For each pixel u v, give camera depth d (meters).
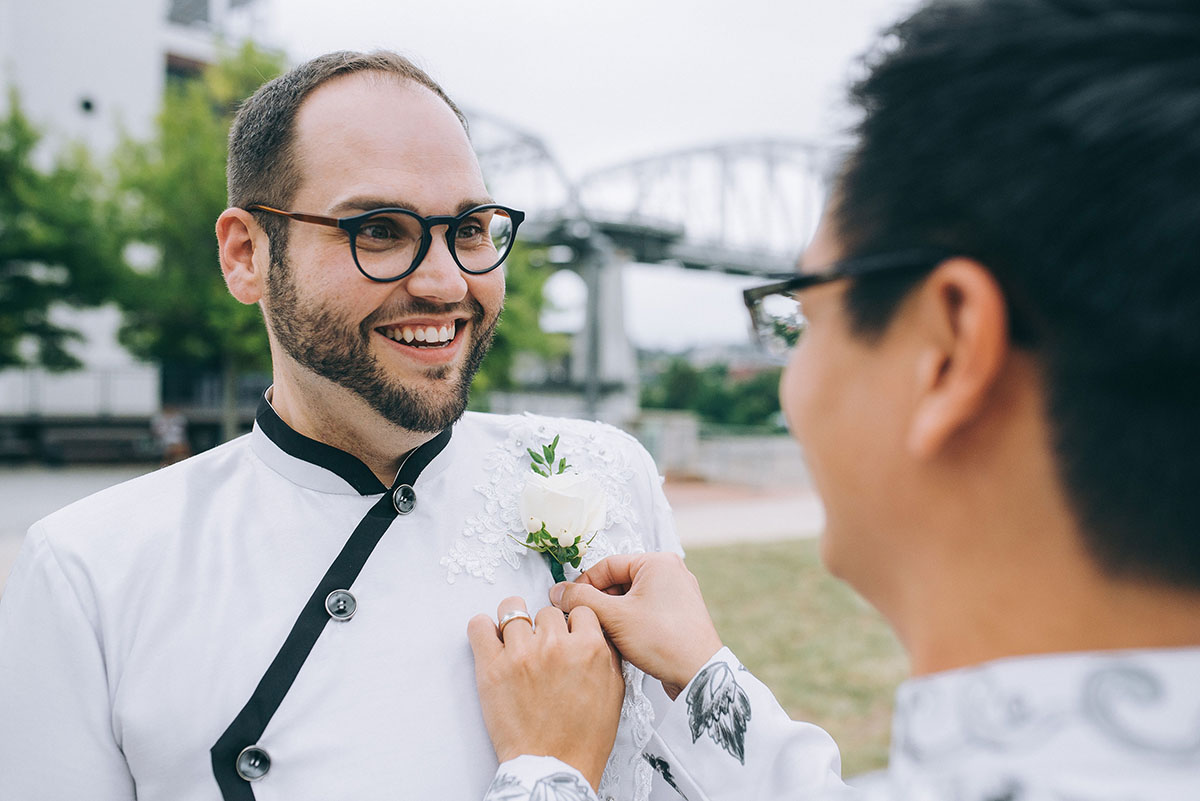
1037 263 0.42
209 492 1.17
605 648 1.05
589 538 1.23
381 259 1.07
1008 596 0.48
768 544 9.55
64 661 1.01
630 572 1.21
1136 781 0.40
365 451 1.21
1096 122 0.40
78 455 17.08
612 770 1.16
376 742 1.02
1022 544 0.47
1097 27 0.42
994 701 0.45
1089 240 0.40
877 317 0.51
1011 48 0.44
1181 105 0.39
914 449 0.48
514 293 19.64
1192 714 0.40
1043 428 0.45
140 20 22.72
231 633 1.04
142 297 13.74
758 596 6.80
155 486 1.17
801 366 0.58
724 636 5.66
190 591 1.06
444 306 1.09
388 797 1.00
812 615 6.21
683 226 31.50
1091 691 0.42
